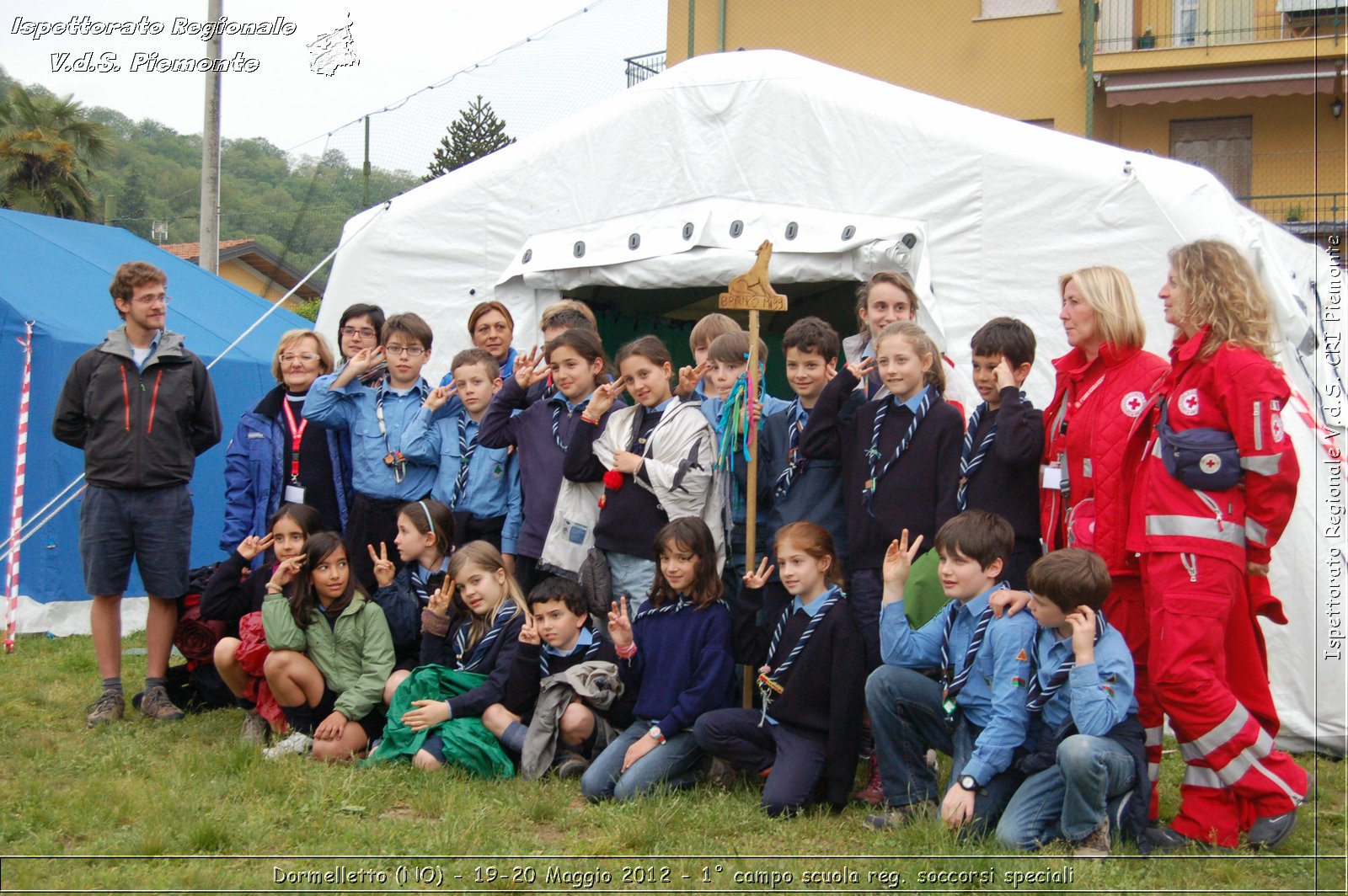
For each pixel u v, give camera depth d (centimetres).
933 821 386
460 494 540
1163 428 385
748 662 459
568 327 538
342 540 505
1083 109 1788
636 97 670
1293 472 370
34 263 862
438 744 454
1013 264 583
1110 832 371
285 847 373
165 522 545
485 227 712
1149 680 397
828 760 419
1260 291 385
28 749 473
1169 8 1780
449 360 718
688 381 493
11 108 2488
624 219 668
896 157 608
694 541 446
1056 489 423
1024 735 383
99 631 541
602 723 459
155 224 1906
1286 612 509
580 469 491
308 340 576
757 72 640
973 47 1798
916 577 439
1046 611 376
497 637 474
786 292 918
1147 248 557
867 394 474
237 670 500
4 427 775
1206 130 1827
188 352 559
